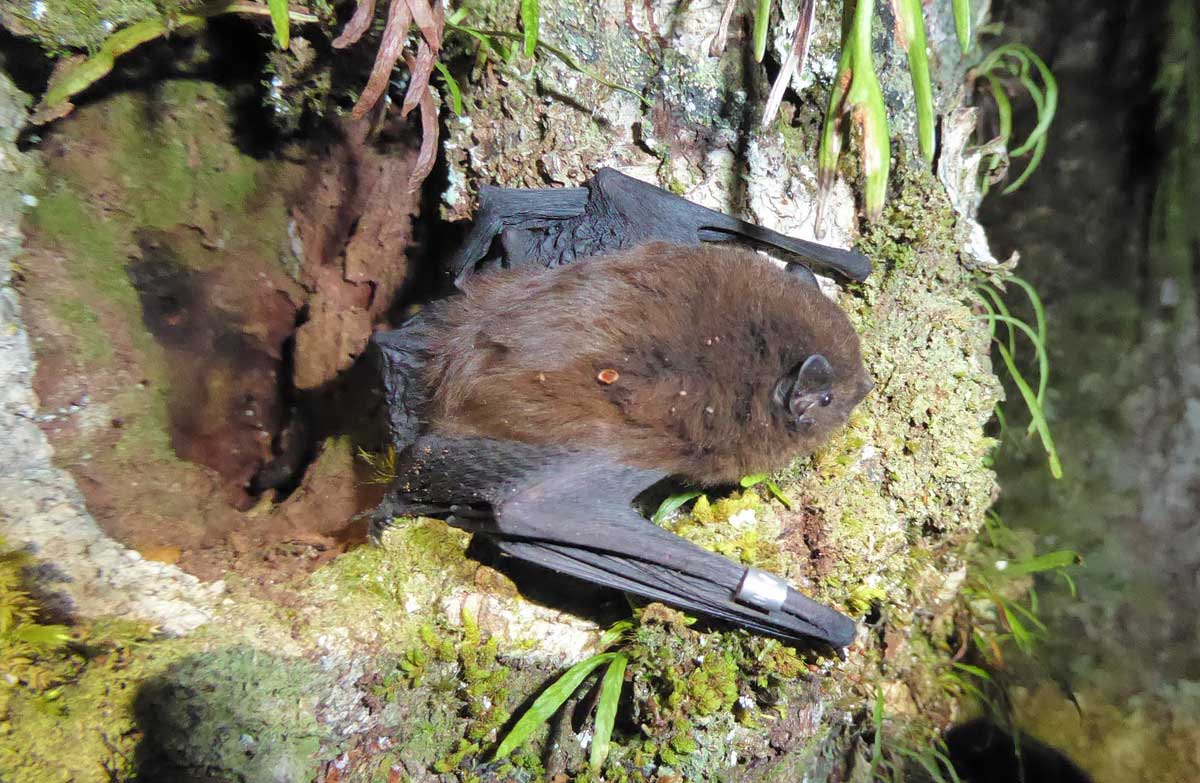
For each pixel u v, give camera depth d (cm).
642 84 20
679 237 20
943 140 21
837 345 19
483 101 20
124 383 20
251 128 21
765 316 19
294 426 22
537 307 19
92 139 20
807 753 20
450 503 19
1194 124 21
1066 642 22
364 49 20
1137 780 21
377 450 21
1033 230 23
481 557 19
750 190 20
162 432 20
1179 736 21
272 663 18
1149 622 22
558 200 20
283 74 20
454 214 21
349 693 18
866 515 20
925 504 20
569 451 19
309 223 22
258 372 22
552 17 19
